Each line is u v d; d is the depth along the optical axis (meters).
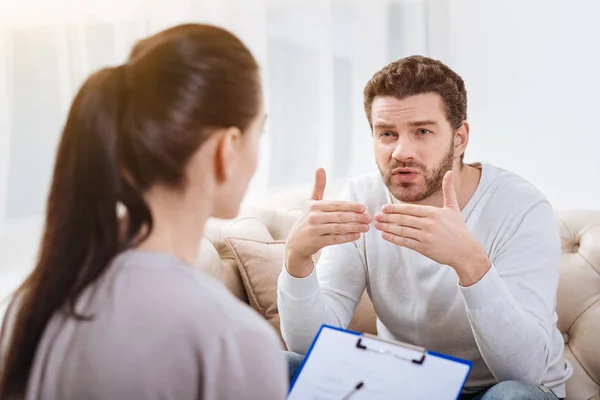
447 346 1.54
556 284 1.46
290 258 1.44
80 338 0.70
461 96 1.47
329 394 1.07
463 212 1.52
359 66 2.89
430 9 3.02
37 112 2.16
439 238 1.25
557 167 2.84
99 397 0.67
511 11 2.89
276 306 1.80
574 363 1.72
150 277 0.71
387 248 1.58
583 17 2.70
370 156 2.94
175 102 0.72
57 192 0.74
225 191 0.79
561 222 1.89
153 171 0.73
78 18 2.22
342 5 2.84
